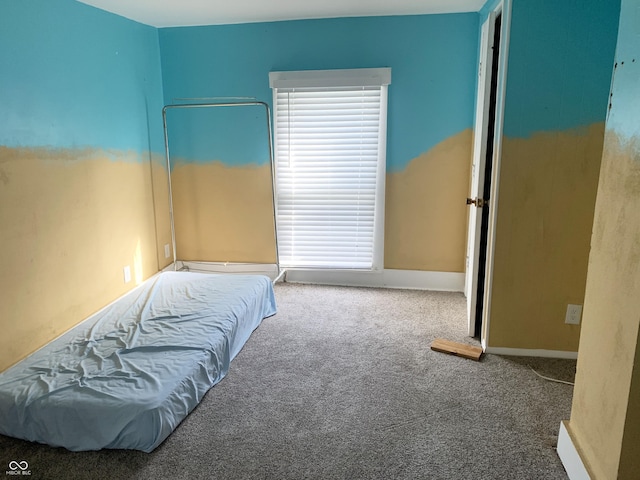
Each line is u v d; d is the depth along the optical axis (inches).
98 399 77.1
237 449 76.7
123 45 130.8
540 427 82.0
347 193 149.5
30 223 98.5
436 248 149.6
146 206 146.5
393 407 88.0
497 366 102.7
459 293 149.4
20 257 96.0
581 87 91.9
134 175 138.9
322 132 146.2
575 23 89.7
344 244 153.9
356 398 90.9
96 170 120.6
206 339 98.5
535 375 98.8
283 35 142.1
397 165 145.4
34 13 98.0
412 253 151.6
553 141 95.0
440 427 82.0
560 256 100.3
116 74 128.0
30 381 83.7
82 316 116.9
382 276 155.3
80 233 115.0
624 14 58.6
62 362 91.0
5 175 91.5
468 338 117.0
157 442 76.2
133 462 73.7
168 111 153.8
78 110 112.8
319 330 122.3
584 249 99.0
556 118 93.8
